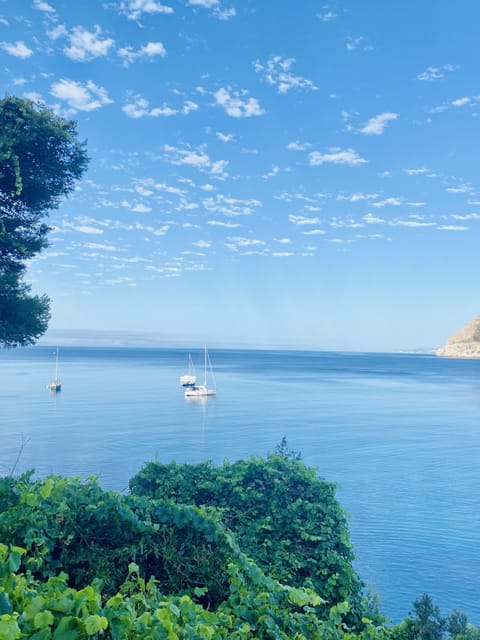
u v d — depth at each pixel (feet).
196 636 12.09
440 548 89.20
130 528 20.39
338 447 177.27
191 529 21.18
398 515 106.22
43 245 47.39
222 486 34.30
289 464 37.27
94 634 10.27
